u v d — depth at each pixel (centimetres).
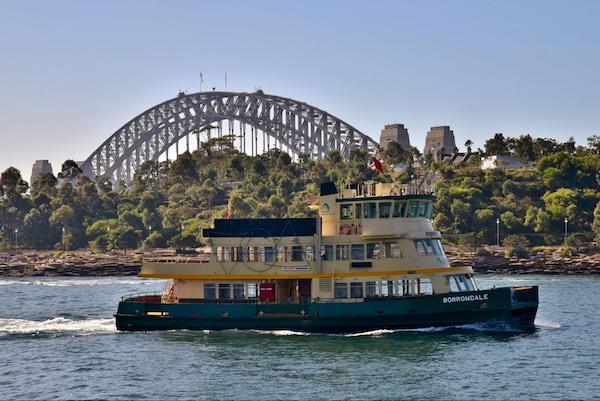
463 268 9425
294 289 9481
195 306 9488
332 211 9419
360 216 9275
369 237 9188
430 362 8131
